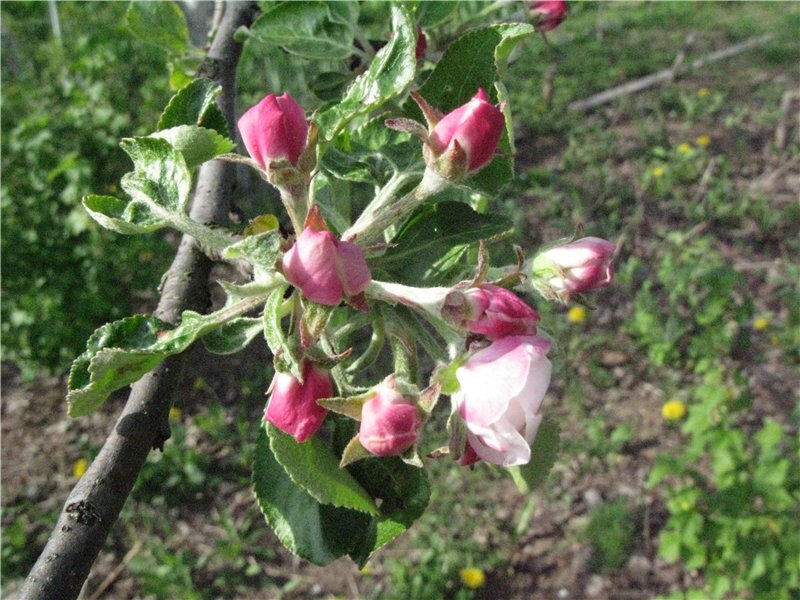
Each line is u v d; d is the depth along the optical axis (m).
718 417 0.52
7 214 0.62
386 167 0.19
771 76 1.02
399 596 0.51
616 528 0.54
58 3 0.93
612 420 0.62
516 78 1.01
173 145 0.16
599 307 0.70
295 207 0.15
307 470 0.16
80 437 0.63
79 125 0.65
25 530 0.56
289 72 0.70
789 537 0.45
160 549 0.54
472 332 0.14
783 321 0.69
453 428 0.14
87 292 0.64
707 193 0.81
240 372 0.67
